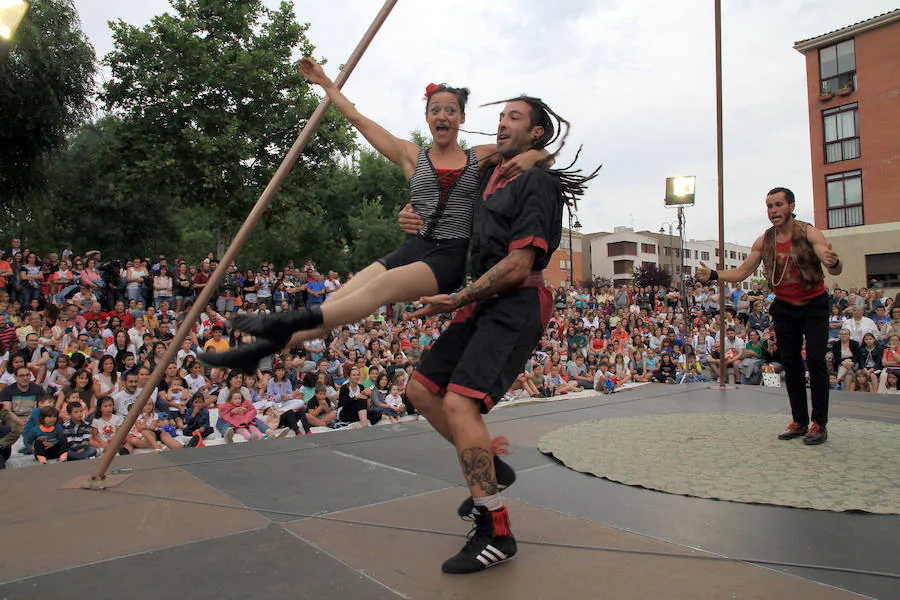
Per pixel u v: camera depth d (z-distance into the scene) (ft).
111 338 29.91
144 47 49.16
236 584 5.63
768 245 12.12
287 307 42.88
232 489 8.84
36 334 26.58
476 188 7.41
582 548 6.50
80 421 18.43
